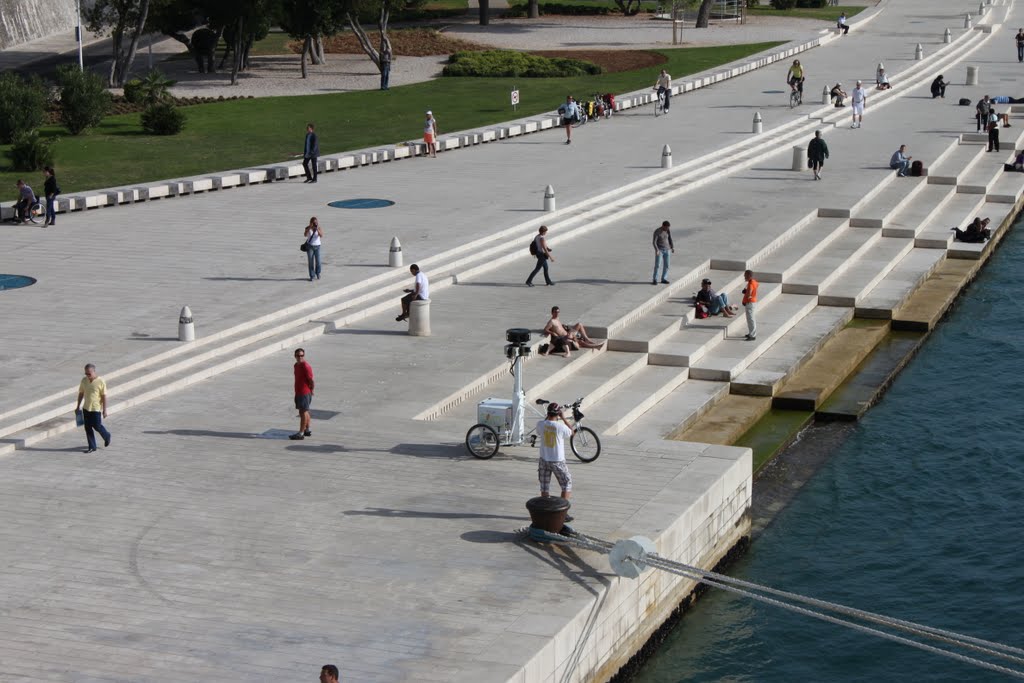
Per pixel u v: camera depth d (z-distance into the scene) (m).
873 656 25.55
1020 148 74.00
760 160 67.12
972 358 44.56
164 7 86.12
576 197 55.78
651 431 34.78
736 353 40.78
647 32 113.31
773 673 24.92
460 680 19.66
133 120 72.94
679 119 77.88
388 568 23.42
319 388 33.72
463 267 45.88
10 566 23.42
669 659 25.25
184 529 25.02
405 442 29.83
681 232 52.00
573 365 37.47
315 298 40.44
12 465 28.28
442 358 36.38
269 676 19.72
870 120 79.12
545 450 25.47
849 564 29.33
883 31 116.38
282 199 56.06
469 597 22.36
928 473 34.50
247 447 29.42
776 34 111.56
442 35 108.38
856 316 47.59
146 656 20.31
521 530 24.91
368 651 20.52
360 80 88.50
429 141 66.38
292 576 23.06
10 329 37.00
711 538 27.83
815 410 38.69
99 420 28.98
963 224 59.25
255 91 83.19
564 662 21.47
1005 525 31.20
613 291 43.50
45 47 106.06
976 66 94.75
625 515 25.73
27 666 19.97
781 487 33.69
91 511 25.84
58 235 49.16
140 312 38.81
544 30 113.44
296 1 84.81
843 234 54.84
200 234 49.31
